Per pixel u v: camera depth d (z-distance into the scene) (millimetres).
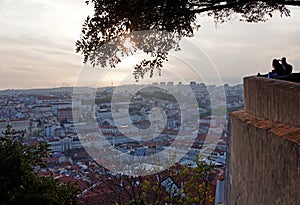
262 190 3254
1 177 3900
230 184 5305
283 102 3039
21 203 3949
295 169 2424
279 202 2754
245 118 4199
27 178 4160
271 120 3396
